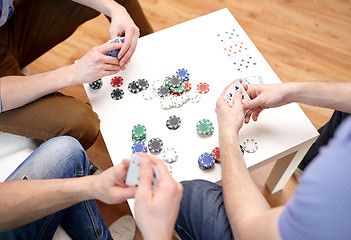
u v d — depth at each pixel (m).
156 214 0.65
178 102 1.23
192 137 1.17
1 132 1.25
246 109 1.10
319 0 2.03
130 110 1.24
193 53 1.36
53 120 1.19
